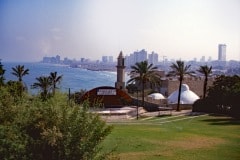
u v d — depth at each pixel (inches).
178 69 3636.8
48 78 2851.9
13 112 561.6
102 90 3503.9
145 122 2554.1
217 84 3272.6
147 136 1747.0
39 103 563.8
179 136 1806.1
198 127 2246.6
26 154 522.3
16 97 597.3
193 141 1667.1
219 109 3117.6
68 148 526.9
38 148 525.7
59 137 523.5
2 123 551.2
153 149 1421.0
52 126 536.4
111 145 1305.4
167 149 1446.9
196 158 1301.7
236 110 2908.5
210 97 3198.8
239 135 1877.5
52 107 549.3
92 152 542.3
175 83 5027.1
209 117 2839.6
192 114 3085.6
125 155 1264.8
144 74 3895.2
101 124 555.5
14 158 519.8
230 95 2942.9
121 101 3604.8
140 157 1259.2
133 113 3243.1
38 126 534.9
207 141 1676.9
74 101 580.7
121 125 2290.8
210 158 1311.5
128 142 1510.8
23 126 544.7
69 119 542.9
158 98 4411.9
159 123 2490.2
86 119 550.6
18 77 3909.9
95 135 545.0
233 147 1537.9
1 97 577.0
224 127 2234.3
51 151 528.1
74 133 533.6
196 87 5123.0
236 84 3088.1
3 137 526.0
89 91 3481.8
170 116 2984.7
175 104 3870.6
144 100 4175.7
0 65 2137.1
